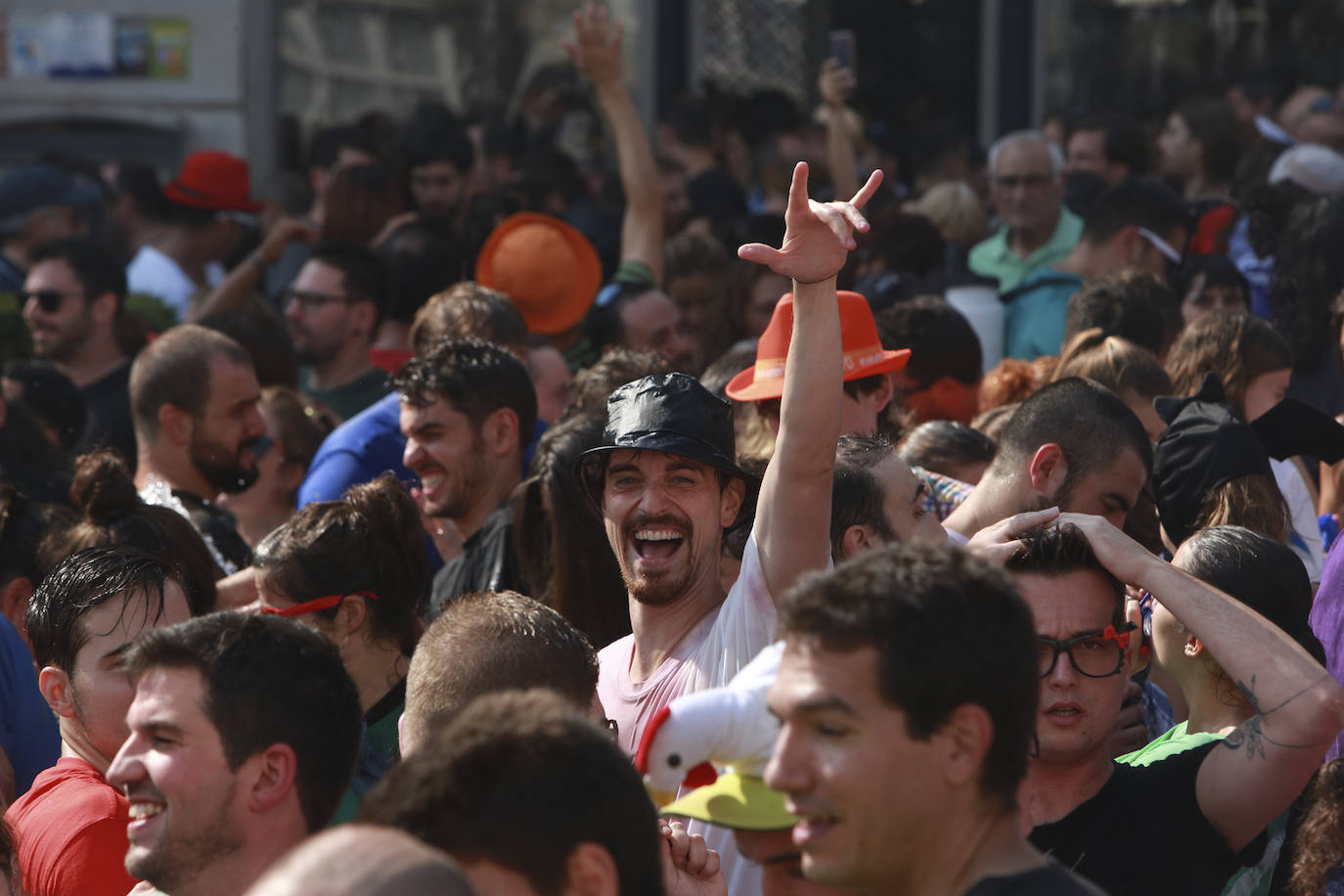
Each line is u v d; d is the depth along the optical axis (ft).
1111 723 30.45
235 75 117.91
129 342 73.15
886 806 20.56
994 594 21.08
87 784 32.71
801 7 128.36
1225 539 33.68
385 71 121.90
